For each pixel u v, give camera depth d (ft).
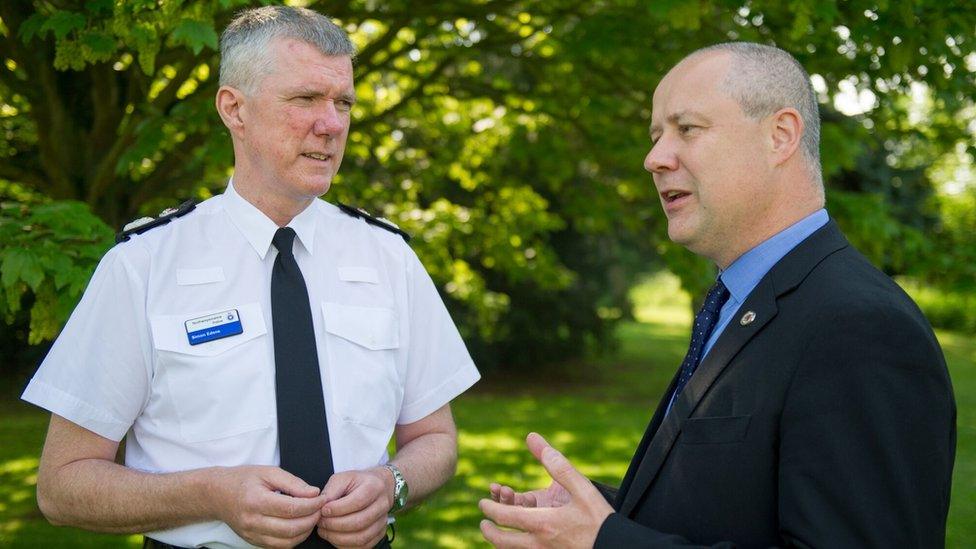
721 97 4.78
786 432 4.19
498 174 23.07
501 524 4.73
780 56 4.89
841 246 4.71
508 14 15.62
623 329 65.62
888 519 3.86
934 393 4.01
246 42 5.69
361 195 20.24
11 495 18.20
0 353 36.60
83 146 15.01
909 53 11.48
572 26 17.37
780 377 4.31
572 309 41.14
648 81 15.35
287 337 5.77
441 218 21.74
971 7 10.93
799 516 3.99
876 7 11.30
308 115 5.64
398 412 6.36
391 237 6.66
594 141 18.49
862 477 3.91
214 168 15.71
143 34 8.68
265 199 5.94
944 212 47.80
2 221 9.01
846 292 4.29
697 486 4.49
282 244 5.98
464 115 21.63
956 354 53.67
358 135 18.08
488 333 37.37
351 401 5.89
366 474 5.54
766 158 4.79
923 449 3.95
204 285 5.78
